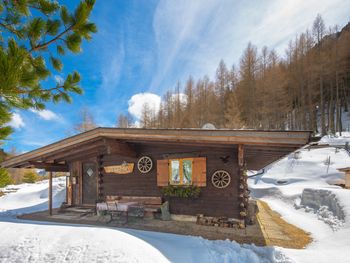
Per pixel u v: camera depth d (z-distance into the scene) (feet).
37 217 25.12
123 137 20.27
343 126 89.45
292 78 104.27
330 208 22.86
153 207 22.63
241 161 16.99
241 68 108.06
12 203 41.68
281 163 68.23
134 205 21.13
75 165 29.32
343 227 17.08
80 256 9.79
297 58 107.45
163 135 18.63
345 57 91.76
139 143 24.00
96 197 27.55
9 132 5.81
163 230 18.08
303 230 18.88
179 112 115.65
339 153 63.57
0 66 4.49
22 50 5.37
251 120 93.30
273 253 12.60
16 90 5.84
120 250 10.19
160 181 23.07
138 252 10.21
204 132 17.25
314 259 11.59
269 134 15.23
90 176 28.40
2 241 11.80
